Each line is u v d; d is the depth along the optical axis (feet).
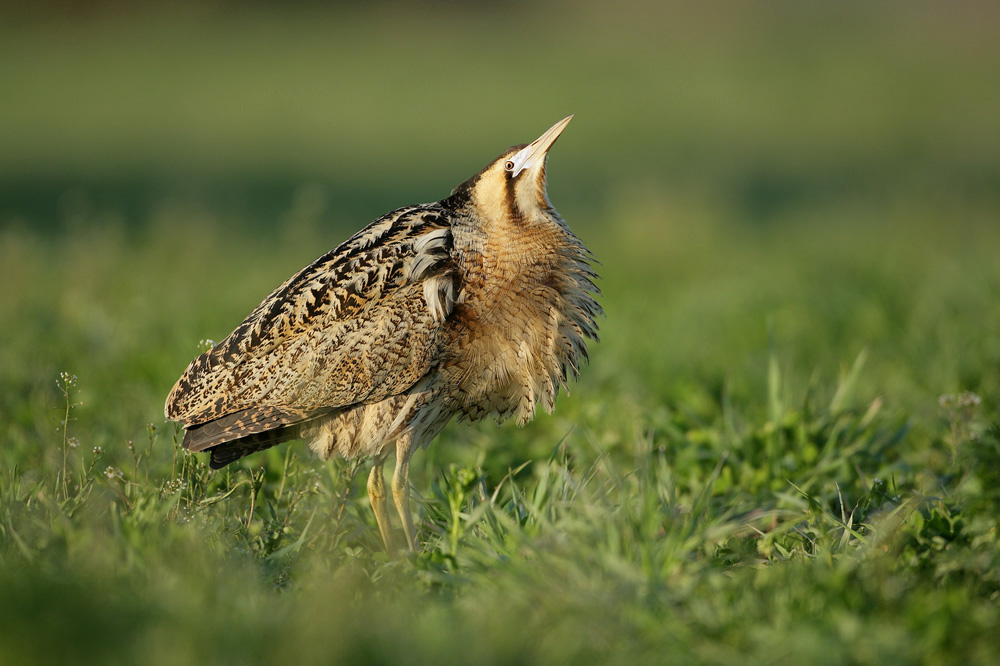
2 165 144.15
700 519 35.86
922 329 60.44
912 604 28.78
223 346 40.37
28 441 45.83
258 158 152.25
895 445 45.44
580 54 257.96
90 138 165.68
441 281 38.91
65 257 86.17
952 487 41.04
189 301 71.05
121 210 116.88
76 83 219.61
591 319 42.24
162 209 114.32
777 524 39.22
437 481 44.19
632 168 143.43
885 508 37.40
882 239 92.58
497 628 26.84
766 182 135.95
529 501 37.14
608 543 31.48
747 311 68.74
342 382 39.06
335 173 142.41
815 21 284.82
